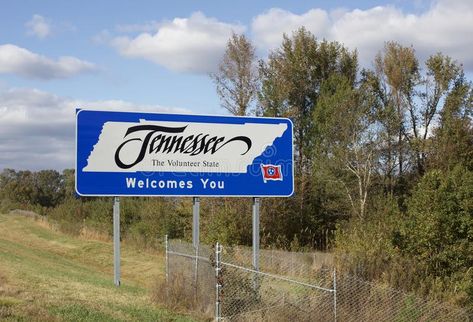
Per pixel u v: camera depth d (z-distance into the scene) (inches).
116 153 649.0
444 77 1877.5
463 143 1712.6
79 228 1531.7
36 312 384.5
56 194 3358.8
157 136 661.9
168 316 449.4
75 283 588.7
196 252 508.4
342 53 2049.7
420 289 542.9
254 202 685.3
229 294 466.9
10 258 844.6
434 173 712.4
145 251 1226.0
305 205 1614.2
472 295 569.6
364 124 1667.1
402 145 1796.3
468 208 656.4
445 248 647.8
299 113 1914.4
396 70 1907.0
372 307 454.0
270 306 451.2
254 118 691.4
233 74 1612.9
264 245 1341.0
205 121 677.9
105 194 643.5
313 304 443.2
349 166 1652.3
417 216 672.4
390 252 622.2
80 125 640.4
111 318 408.5
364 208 1547.7
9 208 2336.4
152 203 1590.8
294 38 2009.1
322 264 567.8
